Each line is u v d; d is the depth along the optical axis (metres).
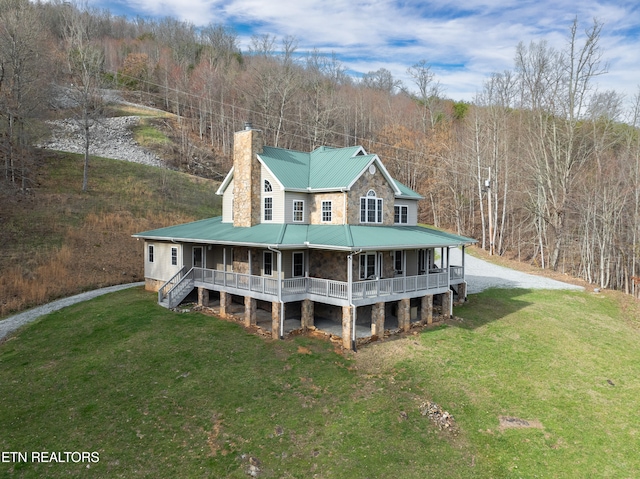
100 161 49.44
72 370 16.00
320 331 19.56
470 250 47.56
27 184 39.69
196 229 26.08
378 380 15.73
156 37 100.06
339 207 21.91
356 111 67.06
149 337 18.72
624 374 17.86
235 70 79.50
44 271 28.44
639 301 30.75
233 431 12.59
